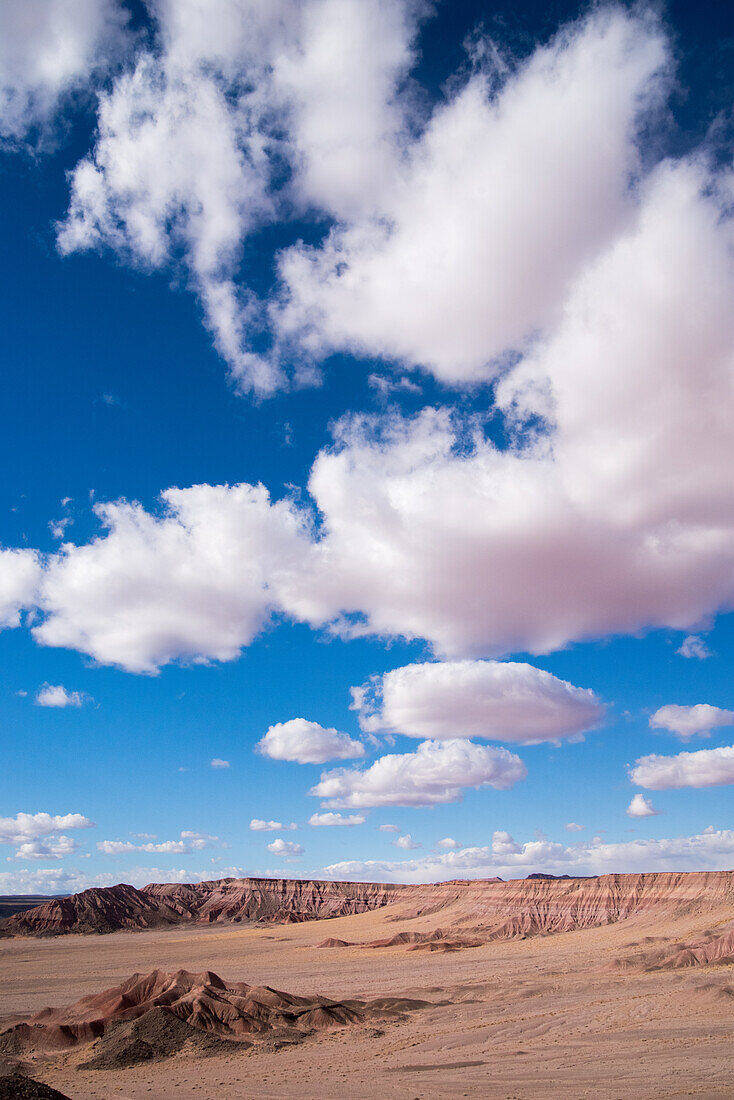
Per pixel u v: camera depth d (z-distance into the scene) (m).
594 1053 76.38
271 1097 66.44
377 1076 72.44
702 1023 85.19
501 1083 67.06
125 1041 92.25
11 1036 101.06
